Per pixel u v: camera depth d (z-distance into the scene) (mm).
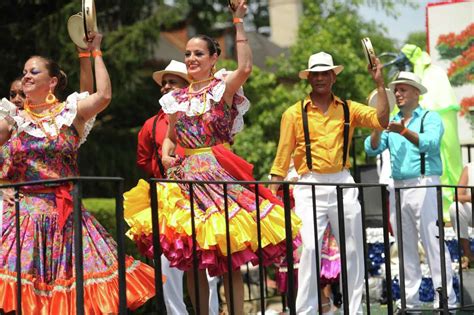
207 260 9477
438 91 15750
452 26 18266
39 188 9156
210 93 9938
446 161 15367
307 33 34156
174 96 10086
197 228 9523
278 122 30328
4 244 8977
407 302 12836
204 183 9133
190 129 9945
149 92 31266
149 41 29000
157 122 12039
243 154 28922
